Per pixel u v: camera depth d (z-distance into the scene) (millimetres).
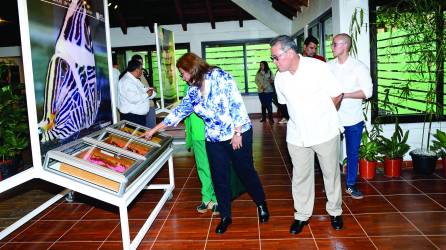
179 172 4891
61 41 2666
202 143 3256
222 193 2938
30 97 2307
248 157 2908
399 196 3572
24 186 4500
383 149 4270
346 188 3752
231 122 2734
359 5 4355
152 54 10750
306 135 2664
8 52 10078
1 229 3303
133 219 3363
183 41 10859
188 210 3496
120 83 4340
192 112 3090
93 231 3139
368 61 4387
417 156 4203
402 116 4508
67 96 2723
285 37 2520
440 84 4375
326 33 6004
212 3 10055
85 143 2803
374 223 3000
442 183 3900
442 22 3957
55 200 3631
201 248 2729
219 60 10969
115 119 3650
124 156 2846
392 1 4301
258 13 9625
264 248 2682
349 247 2633
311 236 2830
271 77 9273
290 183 4211
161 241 2877
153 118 5309
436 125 4527
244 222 3148
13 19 8281
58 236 3064
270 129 8266
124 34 10742
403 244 2639
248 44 10812
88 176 2414
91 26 3180
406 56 4336
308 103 2619
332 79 2617
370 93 3316
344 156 4496
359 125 3502
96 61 3260
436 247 2574
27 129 4051
